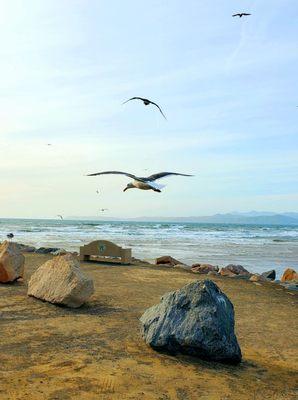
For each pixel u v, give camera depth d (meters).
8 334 6.24
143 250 31.28
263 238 58.59
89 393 4.32
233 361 5.65
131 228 88.38
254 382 5.04
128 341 6.21
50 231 62.72
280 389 4.89
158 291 10.59
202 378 5.00
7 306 7.97
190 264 23.06
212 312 5.67
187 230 84.44
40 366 4.99
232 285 12.82
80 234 53.88
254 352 6.31
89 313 7.87
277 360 6.01
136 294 10.02
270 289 12.63
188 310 5.83
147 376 4.91
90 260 16.53
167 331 5.77
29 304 8.23
